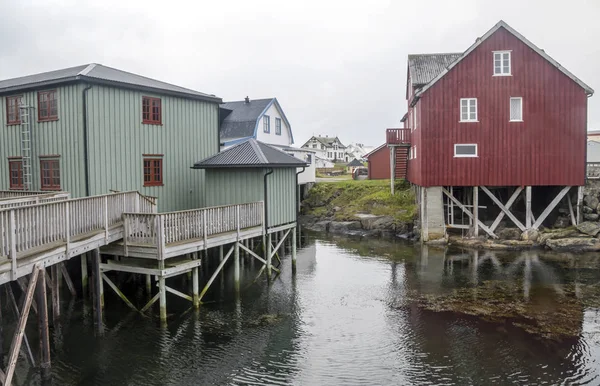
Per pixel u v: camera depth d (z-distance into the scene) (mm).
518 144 23500
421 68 29734
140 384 9914
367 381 9992
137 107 18656
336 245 25375
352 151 112812
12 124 18922
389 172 40688
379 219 28984
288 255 22797
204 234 14477
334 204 34281
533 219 24016
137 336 12328
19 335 8992
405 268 19672
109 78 17625
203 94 22828
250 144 19297
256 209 17297
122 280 16719
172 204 20328
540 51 23062
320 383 9945
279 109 38125
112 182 17703
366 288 16781
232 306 14797
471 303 14859
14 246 8852
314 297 15750
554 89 23203
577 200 23719
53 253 10219
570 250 22109
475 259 20938
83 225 11508
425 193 24328
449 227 25875
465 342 11852
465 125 23719
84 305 14555
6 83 20391
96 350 11477
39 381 9969
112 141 17688
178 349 11570
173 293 14367
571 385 9672
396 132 30578
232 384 9930
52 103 17656
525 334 12266
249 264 20688
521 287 16469
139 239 13195
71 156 17156
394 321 13414
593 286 16438
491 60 23406
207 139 22250
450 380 9961
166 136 19969
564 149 23297
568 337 12023
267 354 11328
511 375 10117
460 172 23938
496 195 28312
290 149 35062
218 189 18609
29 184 18484
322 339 12195
